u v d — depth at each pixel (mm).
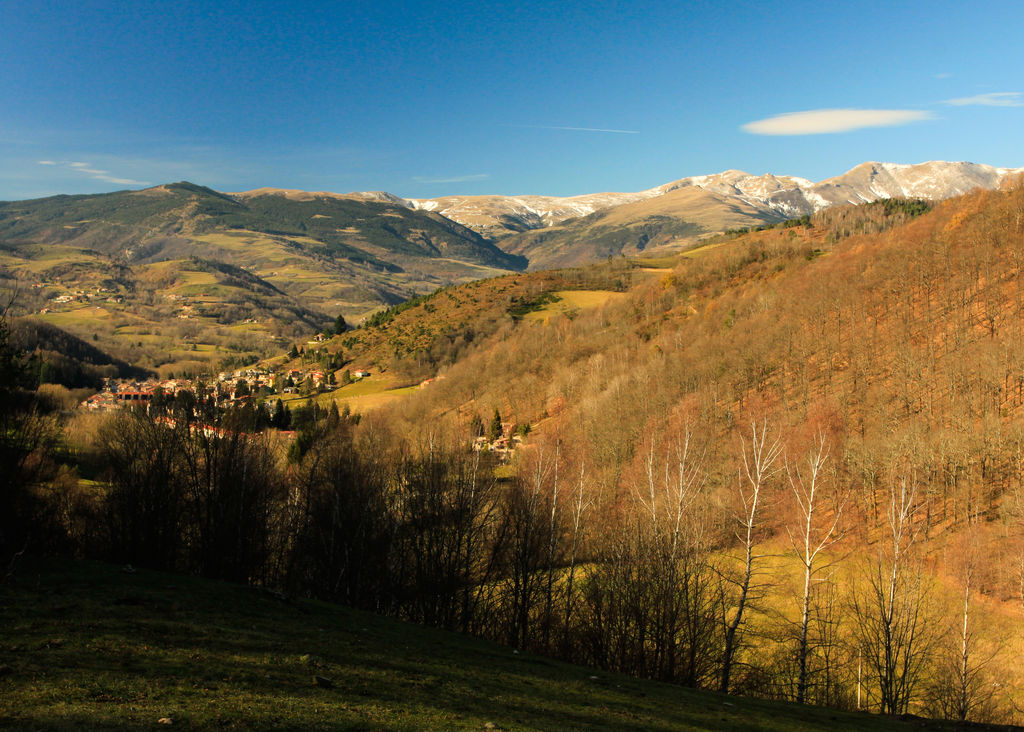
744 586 37031
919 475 68000
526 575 42188
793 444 76375
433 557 44281
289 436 102812
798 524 58094
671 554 39062
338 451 51156
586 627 40094
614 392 108312
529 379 146250
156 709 13289
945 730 27656
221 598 27812
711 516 52469
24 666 14688
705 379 106562
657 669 36812
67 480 49375
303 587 43719
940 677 42594
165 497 44531
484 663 26016
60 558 31297
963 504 66562
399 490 48844
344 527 44062
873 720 28828
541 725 17391
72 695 13359
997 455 69625
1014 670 43875
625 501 65312
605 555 46344
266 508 48188
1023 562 52750
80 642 17391
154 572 31406
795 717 26734
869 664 41594
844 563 56062
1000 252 119562
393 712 15992
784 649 43781
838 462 72562
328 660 20438
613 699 23453
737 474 69375
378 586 43000
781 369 110125
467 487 47844
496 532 47969
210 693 14938
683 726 20828
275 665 18531
